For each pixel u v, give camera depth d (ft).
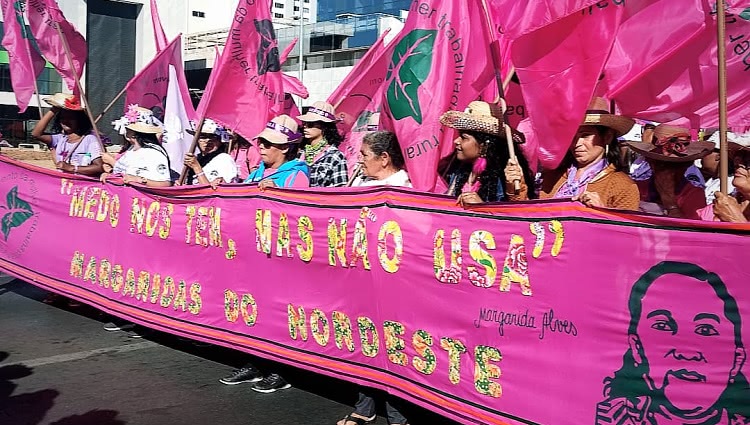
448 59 15.08
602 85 13.47
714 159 16.72
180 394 16.79
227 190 17.15
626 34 13.01
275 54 19.62
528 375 11.60
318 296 15.26
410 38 15.30
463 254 12.51
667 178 13.73
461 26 15.07
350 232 14.44
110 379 17.71
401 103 15.26
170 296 18.76
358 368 14.64
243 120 19.43
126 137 21.52
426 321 13.17
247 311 16.81
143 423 15.01
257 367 17.65
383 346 14.06
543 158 12.50
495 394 12.09
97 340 21.06
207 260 17.76
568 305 11.06
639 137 21.50
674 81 13.26
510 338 11.86
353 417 15.03
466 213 12.46
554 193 13.98
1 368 18.39
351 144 20.92
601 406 10.71
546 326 11.37
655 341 10.18
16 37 25.59
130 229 19.94
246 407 16.10
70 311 24.36
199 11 101.04
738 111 13.09
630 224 10.37
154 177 20.75
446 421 15.43
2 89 91.40
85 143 24.57
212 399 16.52
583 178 12.84
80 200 21.61
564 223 11.07
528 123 15.26
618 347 10.54
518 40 12.39
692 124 13.38
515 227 11.75
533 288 11.53
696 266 9.82
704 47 13.04
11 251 24.00
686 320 9.91
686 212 14.10
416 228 13.25
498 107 13.79
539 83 12.28
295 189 15.47
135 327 22.12
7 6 25.54
